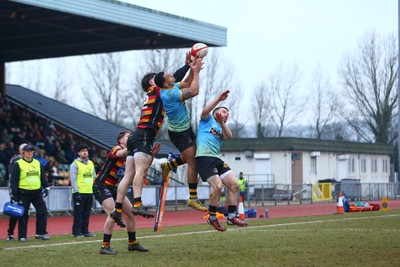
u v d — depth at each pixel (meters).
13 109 75.50
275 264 20.30
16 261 21.98
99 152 78.81
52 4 52.12
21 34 71.69
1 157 60.88
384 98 127.62
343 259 21.19
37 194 31.03
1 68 84.06
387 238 27.61
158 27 60.91
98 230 37.72
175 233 32.72
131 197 56.81
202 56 21.83
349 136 140.38
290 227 35.28
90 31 68.50
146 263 20.95
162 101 22.20
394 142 130.38
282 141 96.69
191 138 22.50
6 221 46.88
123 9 57.94
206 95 115.06
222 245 25.88
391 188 92.44
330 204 77.12
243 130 134.25
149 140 22.25
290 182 96.75
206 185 67.56
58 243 28.64
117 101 118.62
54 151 71.38
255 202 74.31
